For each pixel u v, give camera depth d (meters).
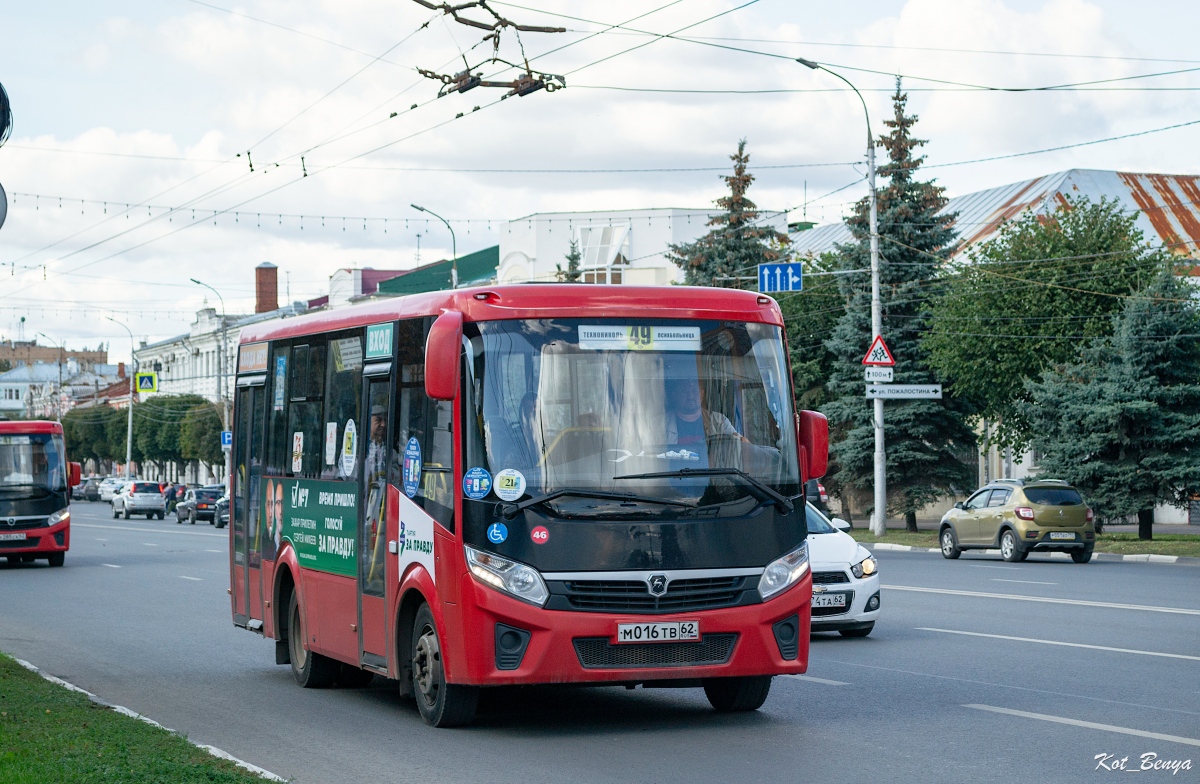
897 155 46.62
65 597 23.56
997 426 50.16
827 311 50.88
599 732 10.08
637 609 9.46
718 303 10.17
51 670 14.37
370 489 11.16
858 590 15.80
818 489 29.17
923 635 16.03
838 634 16.36
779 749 9.23
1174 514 49.97
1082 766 8.52
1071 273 41.66
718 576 9.62
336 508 11.90
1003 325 41.78
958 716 10.46
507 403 9.66
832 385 45.81
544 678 9.32
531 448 9.56
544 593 9.36
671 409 9.82
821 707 11.03
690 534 9.59
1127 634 15.73
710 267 53.66
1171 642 14.96
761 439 10.02
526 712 11.11
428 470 10.08
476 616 9.42
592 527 9.46
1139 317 35.25
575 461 9.58
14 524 31.30
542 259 77.62
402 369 10.72
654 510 9.57
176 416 102.50
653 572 9.48
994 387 42.62
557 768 8.74
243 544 14.55
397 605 10.50
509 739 9.84
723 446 9.87
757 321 10.26
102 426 119.12
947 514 32.72
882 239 45.44
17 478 31.56
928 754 8.96
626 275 76.00
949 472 44.19
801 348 51.06
